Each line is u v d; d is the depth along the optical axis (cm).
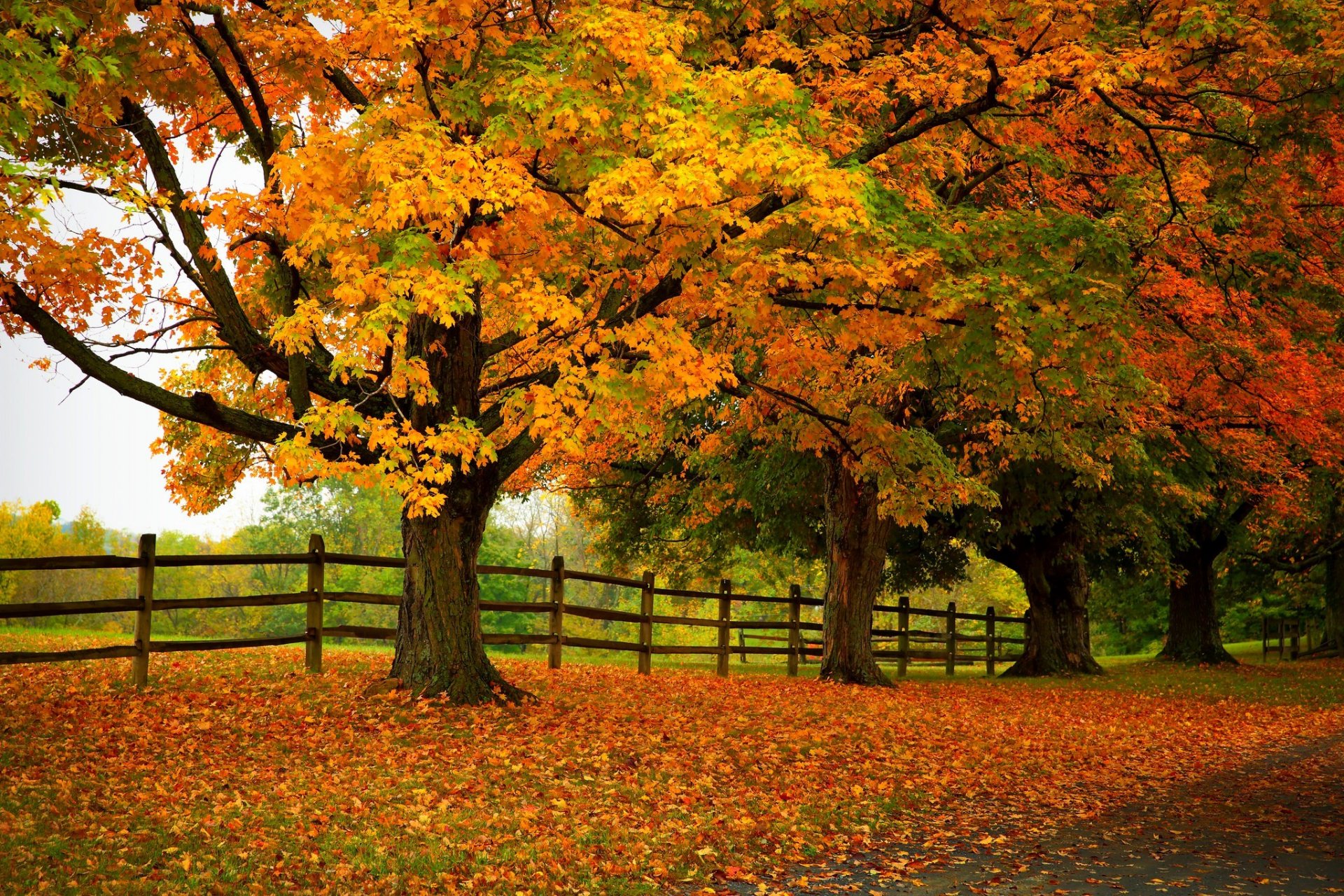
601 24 854
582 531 5947
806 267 962
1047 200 1516
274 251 1120
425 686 1169
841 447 1544
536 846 715
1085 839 797
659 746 1061
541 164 979
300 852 675
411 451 1079
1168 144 1279
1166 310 1482
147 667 1156
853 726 1278
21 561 1054
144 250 1123
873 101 1130
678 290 1074
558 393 906
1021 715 1538
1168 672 2581
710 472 2297
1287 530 3266
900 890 655
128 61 979
